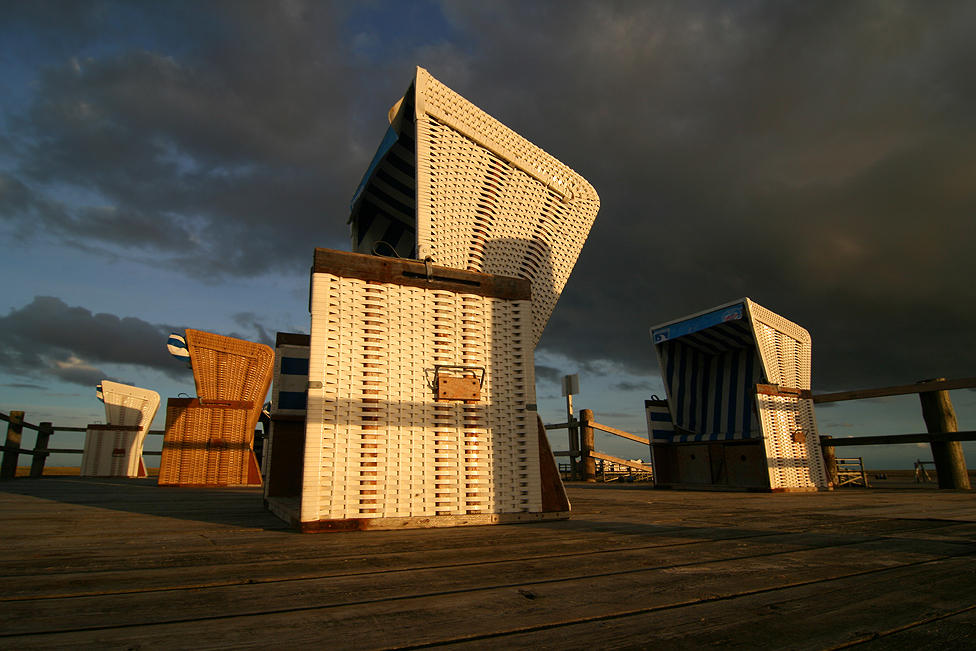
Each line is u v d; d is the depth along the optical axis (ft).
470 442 9.59
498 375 10.23
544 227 13.28
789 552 6.31
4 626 3.46
